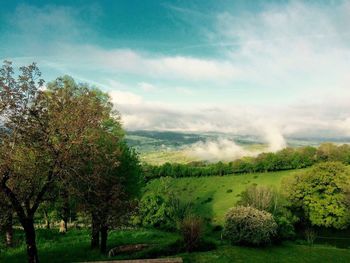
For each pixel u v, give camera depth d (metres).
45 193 21.98
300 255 26.44
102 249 27.88
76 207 23.86
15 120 19.03
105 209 25.00
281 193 71.56
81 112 20.38
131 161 31.05
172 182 119.00
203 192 111.81
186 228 25.88
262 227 27.91
